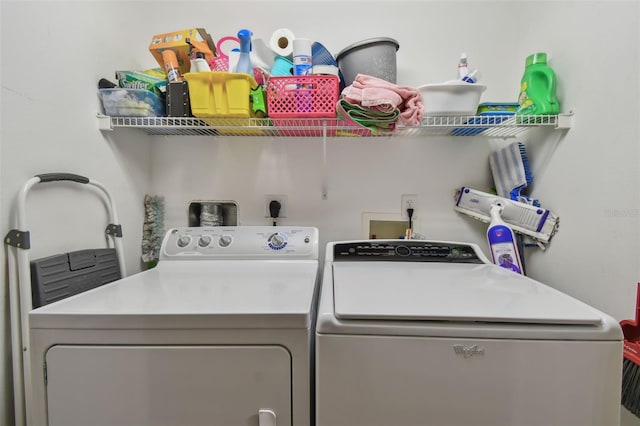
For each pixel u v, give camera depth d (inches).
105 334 27.1
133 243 53.3
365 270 39.1
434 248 47.3
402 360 25.2
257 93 44.5
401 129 51.5
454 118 45.7
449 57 56.3
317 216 58.4
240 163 58.6
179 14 57.1
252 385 27.4
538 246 48.6
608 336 24.2
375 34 56.6
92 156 43.9
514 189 51.3
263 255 47.2
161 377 27.3
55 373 27.4
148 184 57.7
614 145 35.3
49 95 36.9
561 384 24.5
